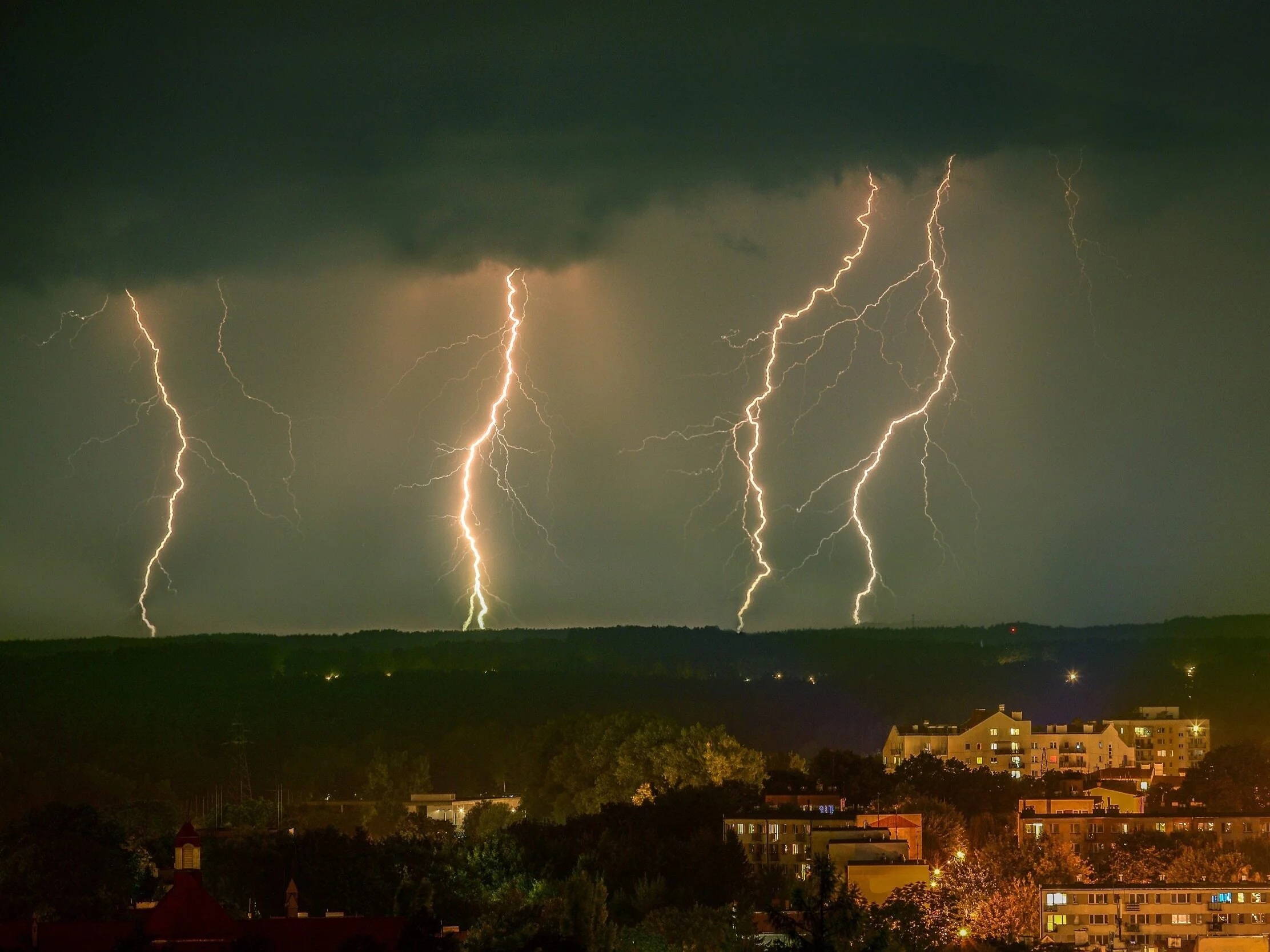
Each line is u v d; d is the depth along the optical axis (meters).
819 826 172.75
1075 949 146.00
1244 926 155.88
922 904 147.38
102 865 154.62
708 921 133.88
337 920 119.56
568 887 128.50
